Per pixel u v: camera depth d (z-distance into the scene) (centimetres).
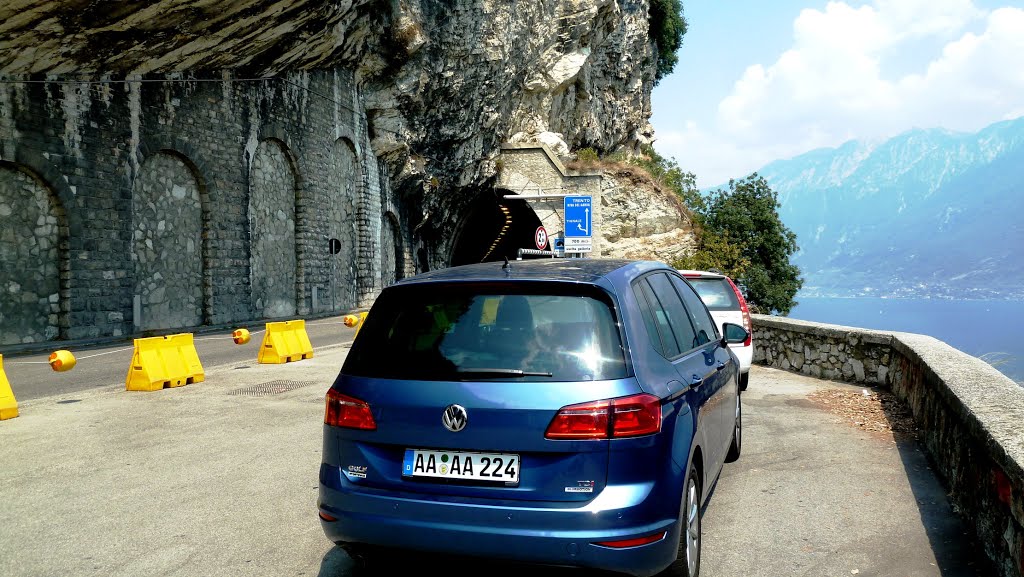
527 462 281
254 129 2417
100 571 355
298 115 2680
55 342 1697
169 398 858
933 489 488
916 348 723
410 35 3128
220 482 510
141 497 476
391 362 313
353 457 308
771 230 4000
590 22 4972
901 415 734
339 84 2997
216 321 2242
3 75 1576
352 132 3123
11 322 1653
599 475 275
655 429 287
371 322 332
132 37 1733
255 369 1127
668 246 4188
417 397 296
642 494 277
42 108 1673
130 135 1917
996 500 351
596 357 290
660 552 282
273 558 373
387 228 3625
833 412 769
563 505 275
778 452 597
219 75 2236
